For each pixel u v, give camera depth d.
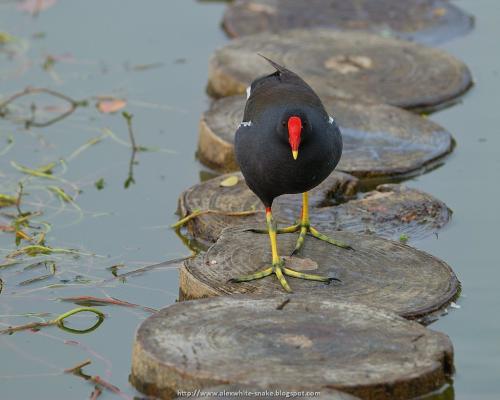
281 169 9.53
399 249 10.38
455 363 8.73
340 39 16.53
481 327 9.30
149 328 8.61
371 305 9.06
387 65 15.58
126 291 10.27
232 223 11.32
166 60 16.44
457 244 10.98
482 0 18.83
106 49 16.80
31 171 12.93
